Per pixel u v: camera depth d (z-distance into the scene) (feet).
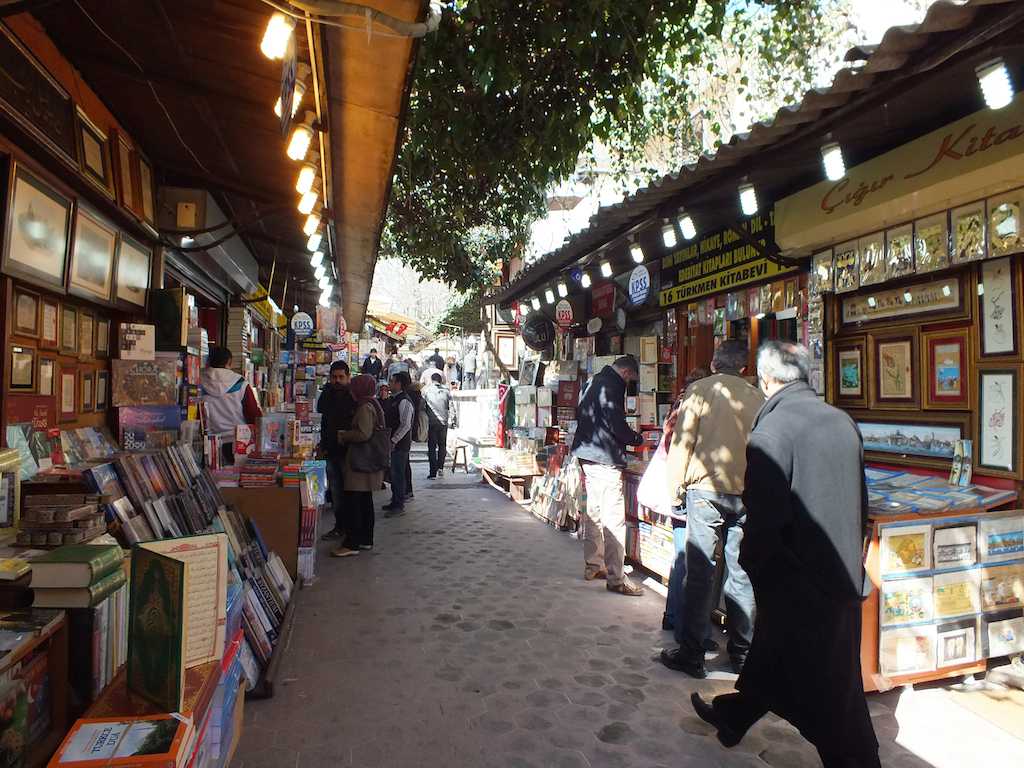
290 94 8.65
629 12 15.92
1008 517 11.96
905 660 11.35
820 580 8.48
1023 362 11.44
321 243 20.95
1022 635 12.21
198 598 7.56
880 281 13.57
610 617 15.47
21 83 10.16
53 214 11.51
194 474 13.38
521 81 17.37
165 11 10.36
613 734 10.27
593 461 17.62
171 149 16.83
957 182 11.25
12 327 10.56
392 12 7.46
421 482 36.78
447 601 16.56
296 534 17.07
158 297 16.72
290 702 11.19
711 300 19.75
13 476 8.88
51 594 6.98
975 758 9.53
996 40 8.45
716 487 12.42
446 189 27.89
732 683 12.09
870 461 14.57
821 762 9.49
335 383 23.12
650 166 33.24
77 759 5.50
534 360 36.63
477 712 10.92
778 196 16.34
